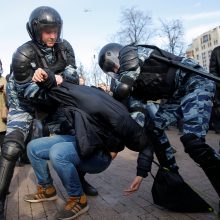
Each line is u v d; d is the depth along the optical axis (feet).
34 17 10.05
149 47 9.75
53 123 11.35
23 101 10.72
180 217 9.72
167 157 10.28
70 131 11.08
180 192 9.86
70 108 9.42
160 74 9.47
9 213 11.15
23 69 9.92
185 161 17.31
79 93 9.35
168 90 9.61
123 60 9.18
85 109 9.21
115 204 11.20
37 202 12.03
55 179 15.39
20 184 15.19
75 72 11.09
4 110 18.56
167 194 10.01
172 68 9.47
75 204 10.27
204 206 9.80
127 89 9.05
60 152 9.70
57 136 11.05
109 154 10.09
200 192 11.65
